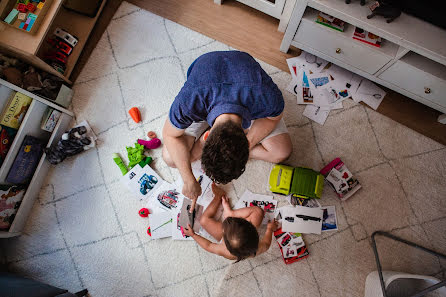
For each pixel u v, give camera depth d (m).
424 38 1.43
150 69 1.99
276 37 2.01
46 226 1.86
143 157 1.88
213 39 2.02
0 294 1.42
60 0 1.62
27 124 1.69
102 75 1.99
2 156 1.64
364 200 1.83
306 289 1.76
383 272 1.67
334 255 1.79
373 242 1.72
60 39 1.87
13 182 1.71
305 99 1.93
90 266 1.82
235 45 2.01
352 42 1.62
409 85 1.69
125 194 1.87
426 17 1.43
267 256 1.79
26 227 1.85
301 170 1.76
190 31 2.03
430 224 1.80
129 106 1.96
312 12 1.67
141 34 2.02
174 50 2.01
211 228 1.76
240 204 1.85
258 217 1.73
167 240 1.83
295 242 1.79
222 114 1.02
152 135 1.89
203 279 1.78
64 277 1.82
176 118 1.15
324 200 1.83
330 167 1.82
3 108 1.59
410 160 1.87
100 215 1.86
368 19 1.46
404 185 1.84
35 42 1.58
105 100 1.96
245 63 1.10
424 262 1.77
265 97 1.10
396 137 1.89
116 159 1.87
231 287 1.76
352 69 1.82
